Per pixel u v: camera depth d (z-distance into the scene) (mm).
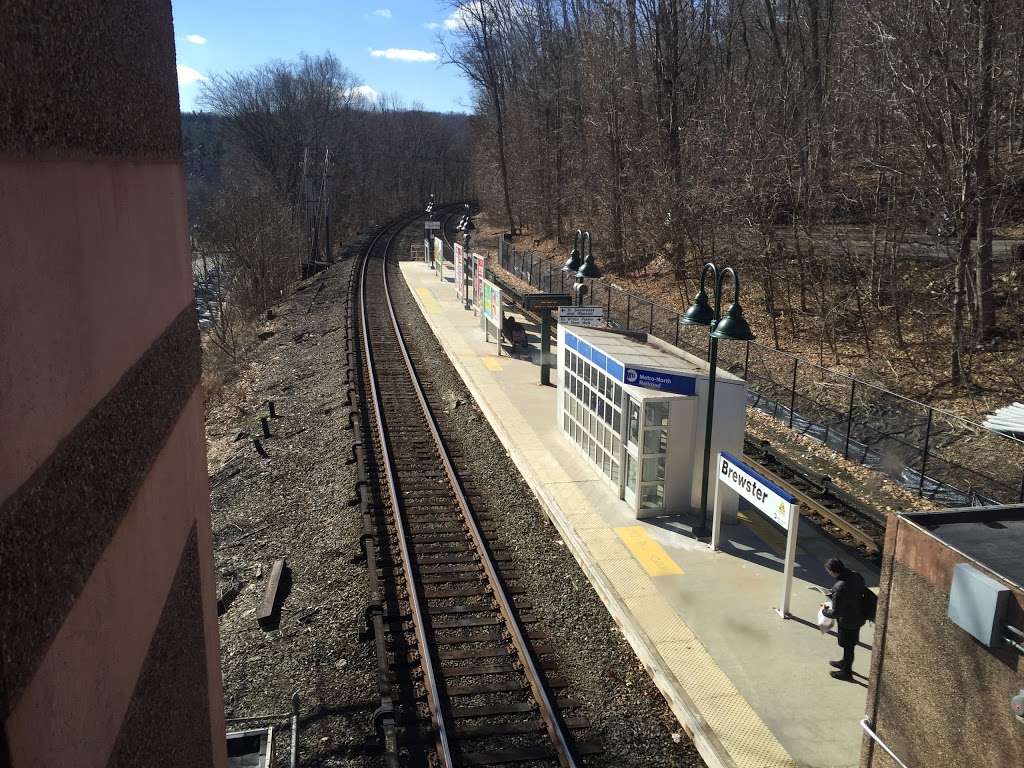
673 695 8570
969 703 5664
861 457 16688
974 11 18062
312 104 76062
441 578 11602
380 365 24359
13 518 1751
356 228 80500
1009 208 24562
